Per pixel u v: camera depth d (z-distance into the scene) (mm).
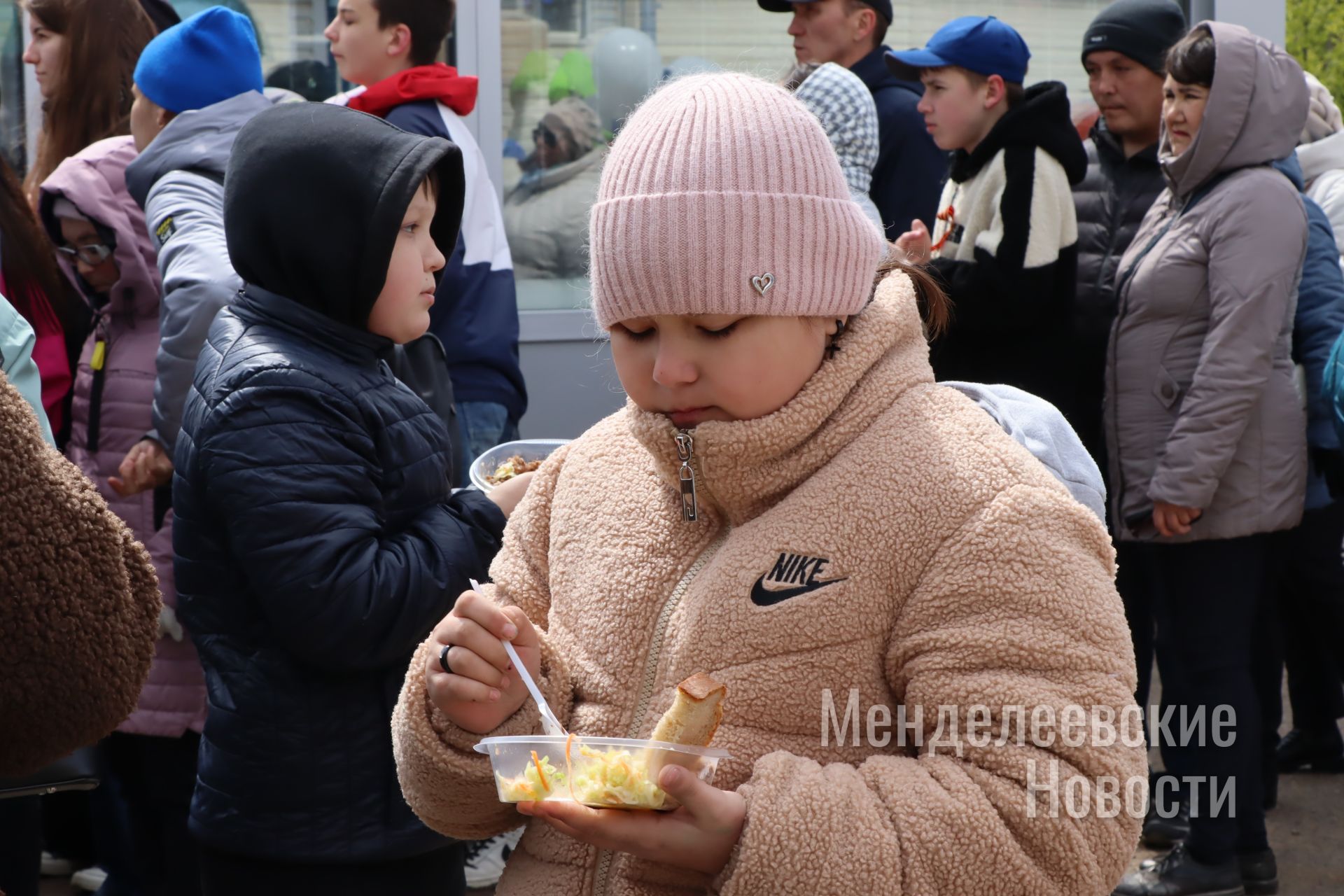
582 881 1448
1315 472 3895
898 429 1396
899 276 1529
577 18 4828
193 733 3160
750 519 1435
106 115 4000
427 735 1488
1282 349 3521
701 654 1380
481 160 3996
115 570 1290
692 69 4969
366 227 2262
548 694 1477
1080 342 4238
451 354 3875
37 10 3992
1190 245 3498
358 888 2219
